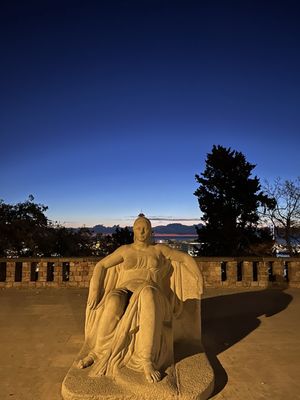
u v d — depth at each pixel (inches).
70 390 175.2
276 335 286.5
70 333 291.6
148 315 192.1
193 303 240.2
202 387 180.9
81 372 191.6
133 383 176.7
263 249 1109.7
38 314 355.9
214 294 464.8
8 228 891.4
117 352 192.5
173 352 215.3
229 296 450.3
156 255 228.5
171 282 240.7
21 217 938.7
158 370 186.2
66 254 1034.1
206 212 1178.6
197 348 229.5
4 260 498.6
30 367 222.2
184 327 238.8
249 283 507.2
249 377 208.1
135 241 231.5
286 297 441.4
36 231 940.0
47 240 973.8
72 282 499.2
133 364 190.2
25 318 340.2
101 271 226.4
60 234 1039.0
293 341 271.1
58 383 199.8
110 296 204.5
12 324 319.0
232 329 304.3
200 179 1214.3
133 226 232.1
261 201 1113.4
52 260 501.0
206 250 1160.8
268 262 512.7
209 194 1182.9
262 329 304.0
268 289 496.7
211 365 224.7
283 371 216.4
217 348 256.4
